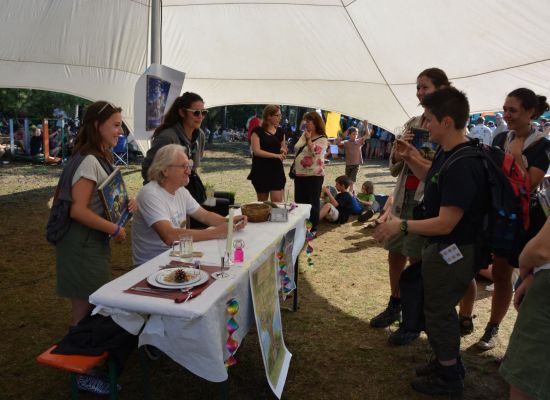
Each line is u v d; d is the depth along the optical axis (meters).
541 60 4.96
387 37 5.76
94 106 2.69
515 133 3.23
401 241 3.58
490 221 2.46
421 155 3.10
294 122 25.36
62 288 2.67
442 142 2.53
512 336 1.90
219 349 2.06
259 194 6.26
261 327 2.57
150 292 2.10
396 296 3.84
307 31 6.20
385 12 5.33
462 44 5.30
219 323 2.11
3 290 4.38
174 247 2.77
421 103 2.58
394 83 6.73
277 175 6.21
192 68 7.30
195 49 6.88
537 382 1.75
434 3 4.84
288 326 3.82
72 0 5.86
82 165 2.56
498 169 2.45
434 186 2.56
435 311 2.69
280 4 5.81
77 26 6.29
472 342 3.60
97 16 6.18
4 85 7.36
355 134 9.76
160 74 4.41
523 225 2.47
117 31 6.49
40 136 13.25
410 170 3.40
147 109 4.31
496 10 4.54
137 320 2.08
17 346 3.36
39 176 10.97
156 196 2.98
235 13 6.09
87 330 2.29
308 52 6.63
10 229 6.52
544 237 1.77
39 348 3.34
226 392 2.29
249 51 6.80
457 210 2.38
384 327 3.83
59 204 2.61
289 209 3.92
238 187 10.32
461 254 2.51
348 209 7.55
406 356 3.38
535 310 1.79
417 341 3.60
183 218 3.24
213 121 22.70
